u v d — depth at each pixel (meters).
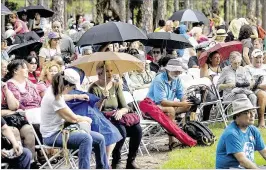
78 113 19.25
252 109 16.72
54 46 29.33
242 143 16.81
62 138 17.86
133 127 20.47
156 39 32.81
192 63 34.22
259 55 28.72
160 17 60.34
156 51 33.31
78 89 20.69
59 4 50.47
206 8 99.69
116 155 20.52
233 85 27.48
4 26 43.06
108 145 19.38
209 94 27.44
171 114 23.55
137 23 83.62
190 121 24.30
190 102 23.84
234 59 27.58
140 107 23.23
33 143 19.14
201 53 31.66
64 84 18.69
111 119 20.28
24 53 30.14
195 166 20.55
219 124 28.91
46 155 19.61
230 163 16.97
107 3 76.44
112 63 21.61
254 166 16.66
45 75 22.44
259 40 36.78
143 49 37.84
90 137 17.81
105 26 26.61
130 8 83.38
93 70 22.30
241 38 33.28
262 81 27.97
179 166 20.58
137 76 28.23
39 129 20.02
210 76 28.92
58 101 18.08
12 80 20.86
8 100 19.42
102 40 26.05
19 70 20.91
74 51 33.47
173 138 23.75
